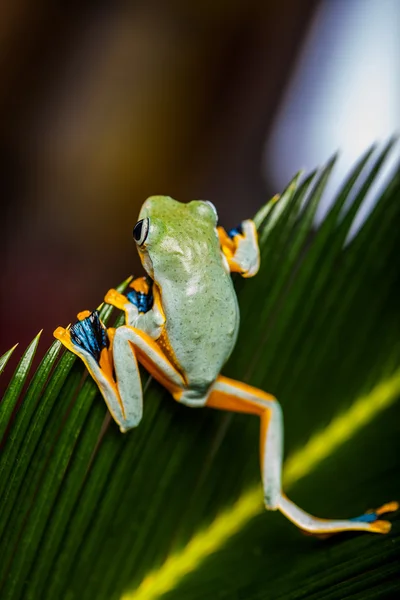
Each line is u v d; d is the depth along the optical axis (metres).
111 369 0.48
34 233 0.91
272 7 0.89
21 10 0.76
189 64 0.87
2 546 0.48
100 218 0.92
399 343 0.53
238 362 0.52
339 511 0.52
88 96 0.85
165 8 0.82
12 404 0.46
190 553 0.51
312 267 0.52
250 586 0.49
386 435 0.53
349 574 0.49
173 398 0.50
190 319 0.48
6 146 0.86
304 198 0.51
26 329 0.88
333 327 0.53
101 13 0.81
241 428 0.52
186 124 0.91
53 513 0.48
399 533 0.49
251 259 0.50
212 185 1.04
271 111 1.00
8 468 0.47
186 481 0.51
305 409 0.53
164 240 0.48
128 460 0.49
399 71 1.01
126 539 0.50
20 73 0.81
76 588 0.49
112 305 0.49
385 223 0.53
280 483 0.51
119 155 0.89
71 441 0.48
